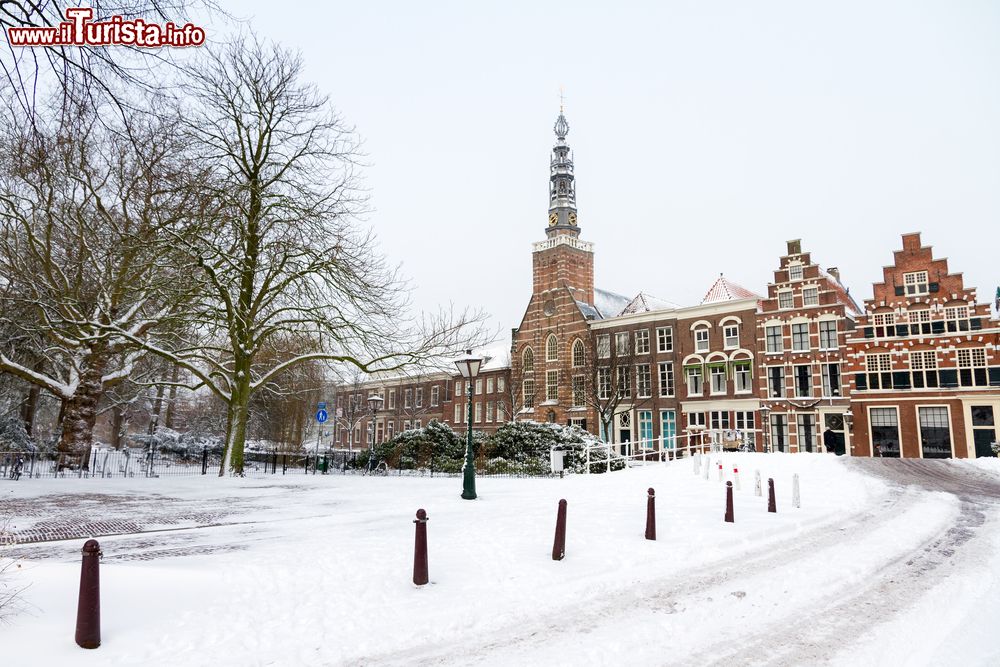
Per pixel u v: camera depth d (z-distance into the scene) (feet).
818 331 132.05
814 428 129.39
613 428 159.84
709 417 144.56
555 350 181.06
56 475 76.74
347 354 84.48
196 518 43.06
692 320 150.71
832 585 27.48
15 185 65.98
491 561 29.58
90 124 24.67
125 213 67.21
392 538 34.63
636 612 23.54
